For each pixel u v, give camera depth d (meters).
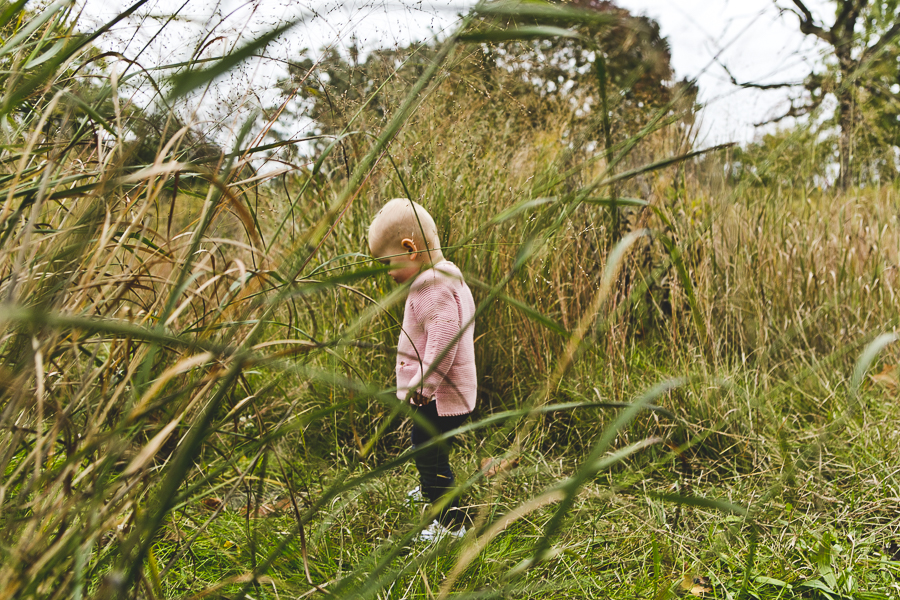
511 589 1.03
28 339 0.94
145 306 1.21
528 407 0.91
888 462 2.13
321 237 1.15
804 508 1.93
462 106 2.86
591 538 1.68
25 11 1.29
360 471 1.99
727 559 1.65
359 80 1.75
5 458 0.89
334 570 1.49
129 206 0.99
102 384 1.10
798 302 3.14
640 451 2.28
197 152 1.24
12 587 0.75
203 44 1.19
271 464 2.06
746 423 2.31
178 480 0.79
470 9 0.80
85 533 0.82
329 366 2.34
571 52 3.07
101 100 1.14
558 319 2.76
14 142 1.20
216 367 1.06
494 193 2.92
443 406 1.93
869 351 0.90
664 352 2.94
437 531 1.60
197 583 1.39
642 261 3.06
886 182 3.64
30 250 1.08
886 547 1.77
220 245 1.27
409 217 2.01
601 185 0.92
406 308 2.06
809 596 1.58
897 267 3.21
